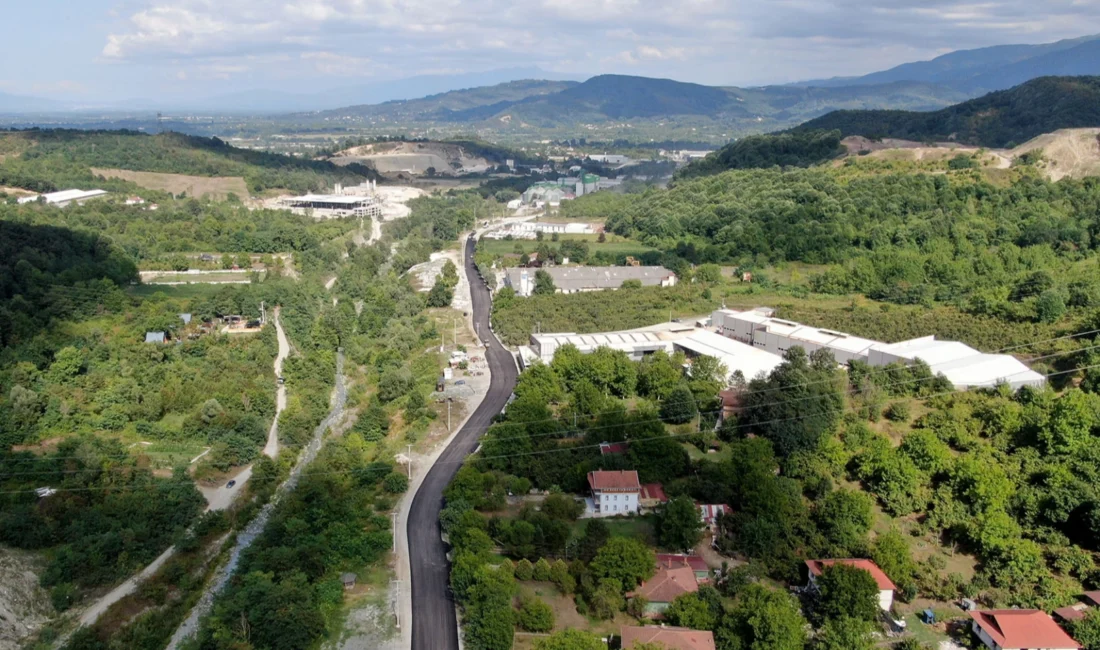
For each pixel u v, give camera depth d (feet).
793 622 314.76
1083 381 515.09
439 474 487.61
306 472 484.33
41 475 458.50
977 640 325.01
